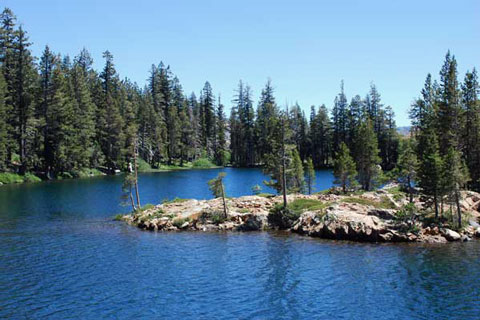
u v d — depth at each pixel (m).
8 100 79.69
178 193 64.88
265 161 52.88
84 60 126.19
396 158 111.50
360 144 60.19
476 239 33.00
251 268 25.62
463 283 22.33
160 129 123.56
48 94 88.88
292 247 31.19
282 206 40.41
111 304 19.67
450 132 53.09
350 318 18.17
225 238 34.62
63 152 86.38
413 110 80.06
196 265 26.30
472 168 51.41
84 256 28.39
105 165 106.81
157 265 26.27
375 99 118.50
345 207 38.59
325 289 21.81
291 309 19.17
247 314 18.61
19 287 21.92
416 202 41.66
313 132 132.50
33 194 62.31
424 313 18.62
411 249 30.05
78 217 44.66
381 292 21.25
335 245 31.77
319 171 113.19
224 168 129.00
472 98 53.47
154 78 136.88
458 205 34.69
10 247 30.86
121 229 38.44
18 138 81.50
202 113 152.25
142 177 94.44
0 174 76.88
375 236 32.88
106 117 105.94
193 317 18.25
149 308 19.23
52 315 18.38
